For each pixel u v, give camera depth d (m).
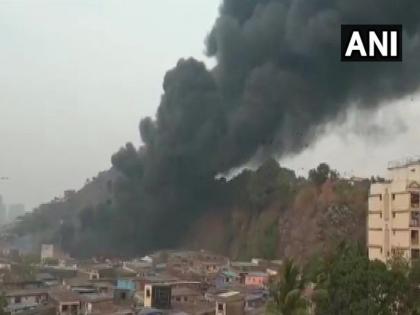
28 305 57.12
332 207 100.25
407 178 55.09
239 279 80.31
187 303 61.69
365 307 36.12
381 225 56.84
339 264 38.94
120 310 55.69
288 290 32.00
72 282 70.31
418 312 36.53
